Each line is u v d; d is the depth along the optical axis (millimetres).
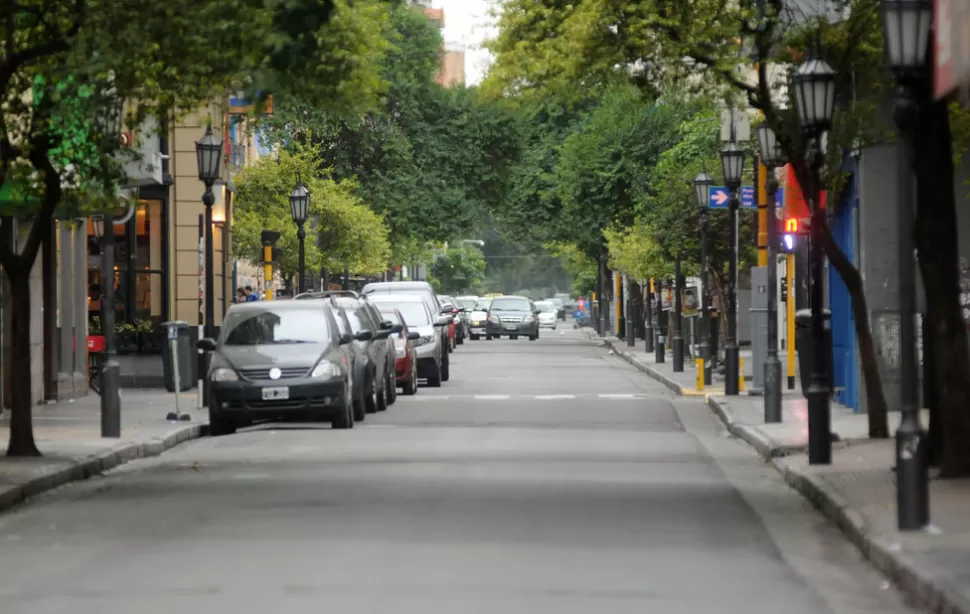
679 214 99000
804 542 29953
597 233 154750
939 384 36531
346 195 125688
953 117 49500
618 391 88625
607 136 150500
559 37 46812
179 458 49469
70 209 48906
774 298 57750
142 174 61969
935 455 38281
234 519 32719
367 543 28906
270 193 122812
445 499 36188
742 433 56125
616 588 24062
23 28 42500
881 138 50125
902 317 28875
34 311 72875
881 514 30891
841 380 71125
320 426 63906
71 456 45812
